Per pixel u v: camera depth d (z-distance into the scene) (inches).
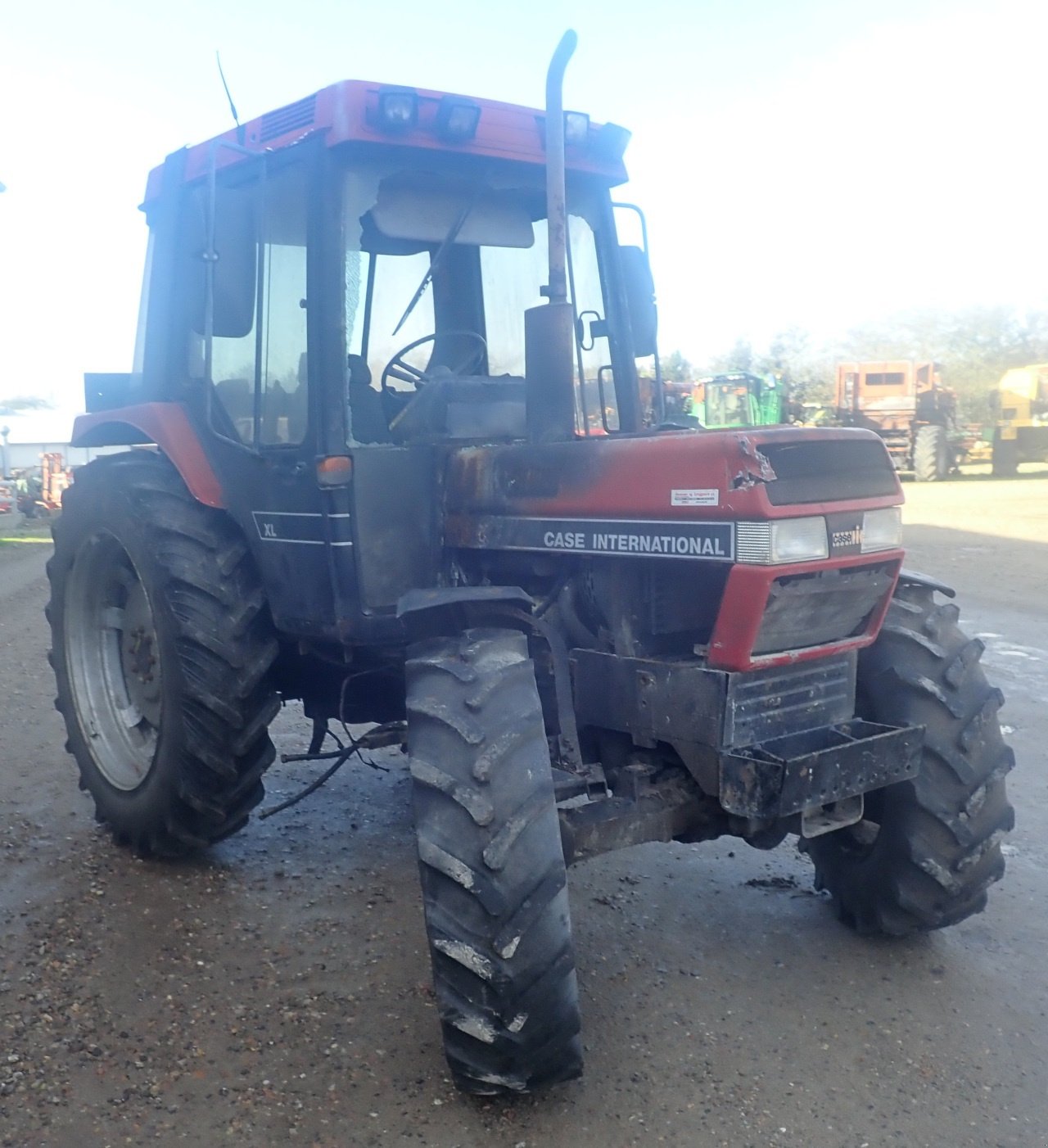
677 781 134.6
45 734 262.5
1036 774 225.6
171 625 168.4
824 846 160.2
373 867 182.2
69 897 169.5
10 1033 132.2
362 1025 134.5
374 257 156.0
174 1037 131.6
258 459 159.8
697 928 160.1
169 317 183.9
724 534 119.8
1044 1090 122.4
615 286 178.7
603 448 131.5
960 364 1796.3
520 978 111.1
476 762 114.4
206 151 171.5
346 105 146.1
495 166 160.7
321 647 167.9
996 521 692.7
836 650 131.1
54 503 1288.1
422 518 150.9
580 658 136.7
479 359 170.2
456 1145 113.1
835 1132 115.0
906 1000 140.6
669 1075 124.5
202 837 177.2
